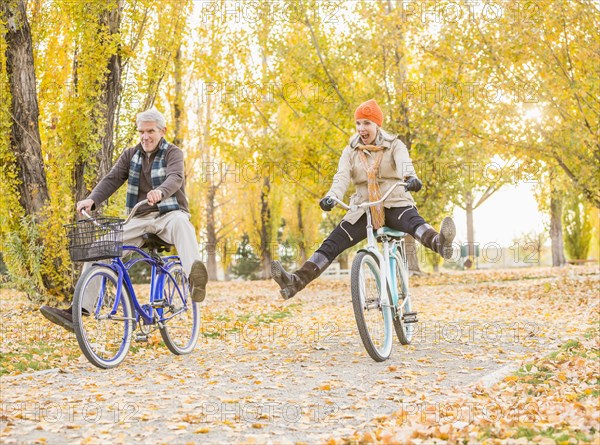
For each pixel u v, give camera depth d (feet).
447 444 12.87
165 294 22.93
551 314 40.22
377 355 20.99
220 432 13.65
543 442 12.62
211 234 130.52
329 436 13.37
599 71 51.57
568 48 53.88
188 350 24.11
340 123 73.10
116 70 47.14
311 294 68.13
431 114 65.72
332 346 25.34
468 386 17.85
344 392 17.26
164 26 49.37
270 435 13.51
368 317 21.86
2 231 46.11
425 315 40.45
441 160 70.95
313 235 135.95
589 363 21.48
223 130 72.59
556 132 55.01
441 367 20.85
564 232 142.82
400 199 22.44
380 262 21.97
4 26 44.24
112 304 20.90
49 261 45.24
